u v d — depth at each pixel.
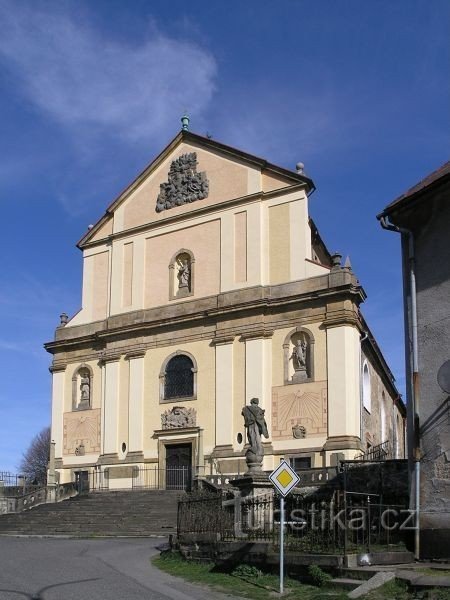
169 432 44.41
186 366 45.12
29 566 20.39
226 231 45.56
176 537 23.42
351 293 40.69
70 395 49.28
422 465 18.94
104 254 50.56
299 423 40.50
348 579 15.94
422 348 19.67
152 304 47.41
